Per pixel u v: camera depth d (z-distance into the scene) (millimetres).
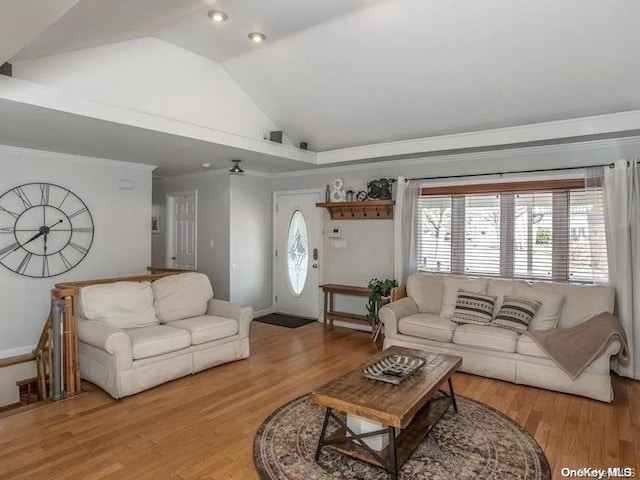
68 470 2371
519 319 3900
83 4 2297
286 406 3229
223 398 3381
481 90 3812
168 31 3557
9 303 4531
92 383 3695
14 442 2676
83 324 3629
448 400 3176
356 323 5551
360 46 3596
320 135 5199
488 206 4793
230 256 6129
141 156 5031
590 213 4141
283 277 6660
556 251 4398
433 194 5117
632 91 3471
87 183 5145
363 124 4754
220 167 5941
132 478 2299
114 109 3355
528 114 4008
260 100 4742
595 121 3797
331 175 6051
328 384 2598
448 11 3066
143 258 5754
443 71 3678
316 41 3639
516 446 2643
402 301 4648
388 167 5527
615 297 3908
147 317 4035
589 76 3404
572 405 3271
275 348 4812
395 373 2734
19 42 2080
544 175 4418
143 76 3680
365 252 5719
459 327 4070
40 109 2994
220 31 3547
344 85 4160
